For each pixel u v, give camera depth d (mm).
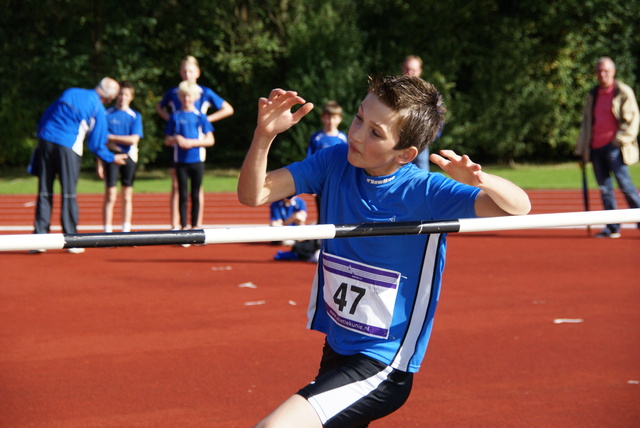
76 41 22578
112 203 10664
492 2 24000
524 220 2609
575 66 25219
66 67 21969
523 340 5926
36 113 22359
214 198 17500
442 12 23734
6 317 6590
